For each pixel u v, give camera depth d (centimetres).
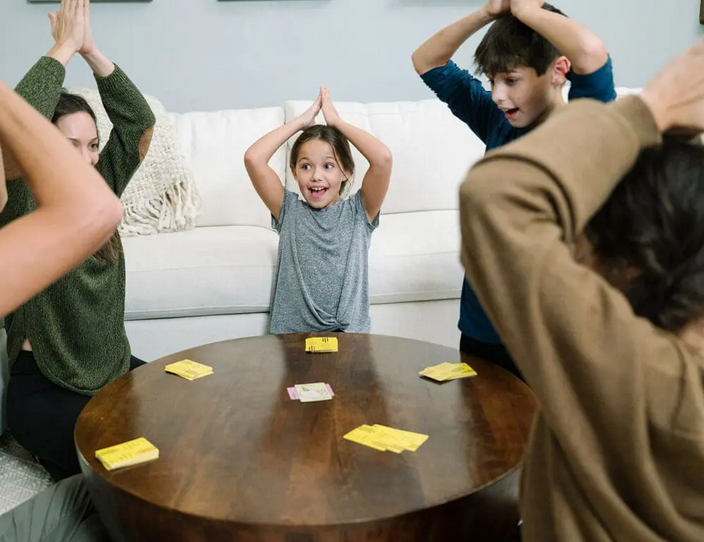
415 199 266
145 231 240
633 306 59
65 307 160
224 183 261
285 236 207
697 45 58
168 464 102
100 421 118
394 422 116
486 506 96
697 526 57
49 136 56
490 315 54
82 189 55
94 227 55
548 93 147
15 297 53
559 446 61
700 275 56
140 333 215
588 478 55
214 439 110
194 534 89
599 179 53
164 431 113
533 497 65
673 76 58
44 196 55
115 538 108
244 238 231
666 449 54
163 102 300
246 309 218
